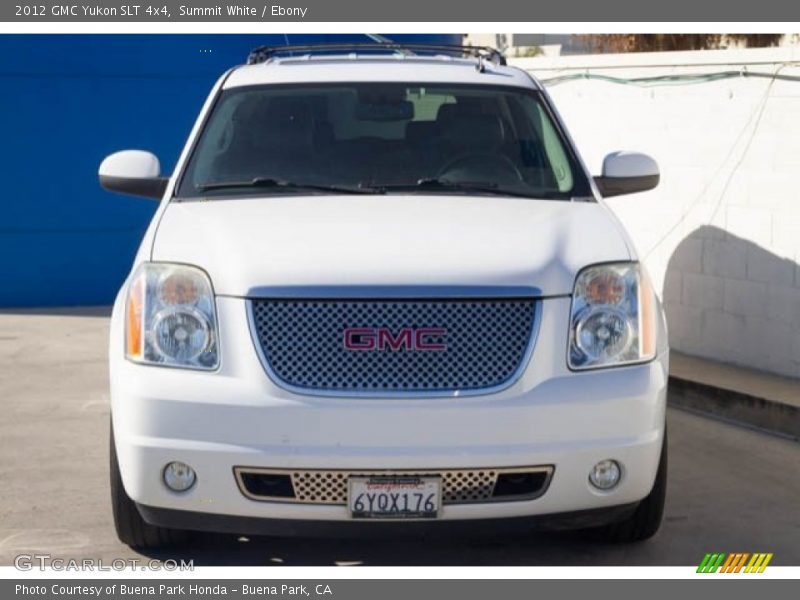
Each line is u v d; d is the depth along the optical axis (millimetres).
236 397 5617
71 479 7734
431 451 5594
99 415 9312
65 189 13844
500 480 5758
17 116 13641
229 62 14148
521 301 5746
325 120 7320
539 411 5652
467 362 5680
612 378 5781
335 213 6387
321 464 5590
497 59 8422
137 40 13836
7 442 8570
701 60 10477
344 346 5664
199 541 6570
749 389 9289
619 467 5805
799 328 9562
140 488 5754
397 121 7348
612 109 11539
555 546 6598
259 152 7152
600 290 5883
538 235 6098
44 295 13938
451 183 7000
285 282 5691
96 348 11719
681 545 6605
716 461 8211
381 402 5602
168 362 5750
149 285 5887
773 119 9750
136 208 14047
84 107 13781
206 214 6441
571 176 7105
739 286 10141
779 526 6922
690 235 10672
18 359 11227
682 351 10852
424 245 5910
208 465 5637
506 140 7297
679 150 10758
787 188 9633
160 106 13977
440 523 5719
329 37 14297
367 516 5668
